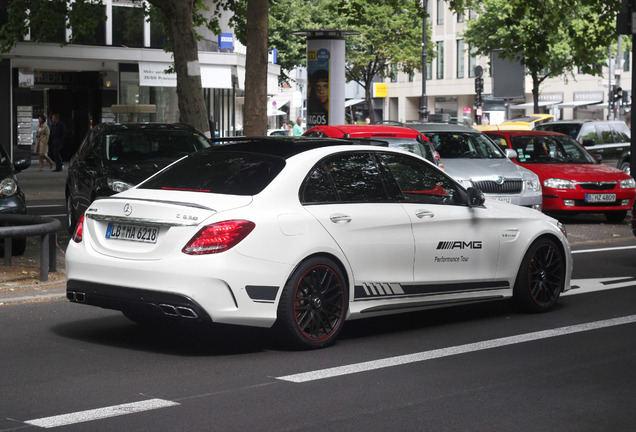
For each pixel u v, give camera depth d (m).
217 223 7.76
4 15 37.75
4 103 38.56
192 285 7.62
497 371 7.59
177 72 22.09
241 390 6.90
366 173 8.98
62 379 7.16
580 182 20.45
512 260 10.08
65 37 39.16
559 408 6.52
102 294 8.05
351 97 99.19
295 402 6.59
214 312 7.68
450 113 86.75
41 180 31.86
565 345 8.62
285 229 8.05
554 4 25.70
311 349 8.33
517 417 6.29
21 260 13.41
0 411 6.27
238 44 52.12
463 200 9.72
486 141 19.91
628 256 15.42
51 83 42.03
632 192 20.84
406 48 63.31
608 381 7.28
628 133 31.67
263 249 7.88
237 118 57.62
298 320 8.20
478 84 45.09
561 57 54.94
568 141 22.30
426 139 17.70
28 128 39.59
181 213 7.79
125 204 8.11
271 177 8.30
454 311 10.50
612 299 11.24
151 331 9.05
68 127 42.56
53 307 10.26
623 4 19.98
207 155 8.88
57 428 5.90
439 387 7.05
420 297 9.18
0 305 10.34
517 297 10.23
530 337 8.98
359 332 9.23
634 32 19.80
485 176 18.27
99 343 8.47
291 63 57.84
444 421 6.17
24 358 7.85
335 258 8.45
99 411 6.29
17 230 11.05
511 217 10.09
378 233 8.77
